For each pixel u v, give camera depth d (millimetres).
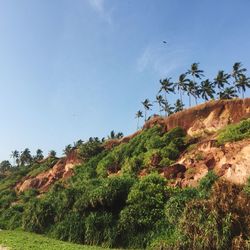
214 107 65688
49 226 47312
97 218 39312
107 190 41312
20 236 43938
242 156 44938
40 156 175625
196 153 54156
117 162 71188
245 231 27094
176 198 33969
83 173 76562
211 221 27641
